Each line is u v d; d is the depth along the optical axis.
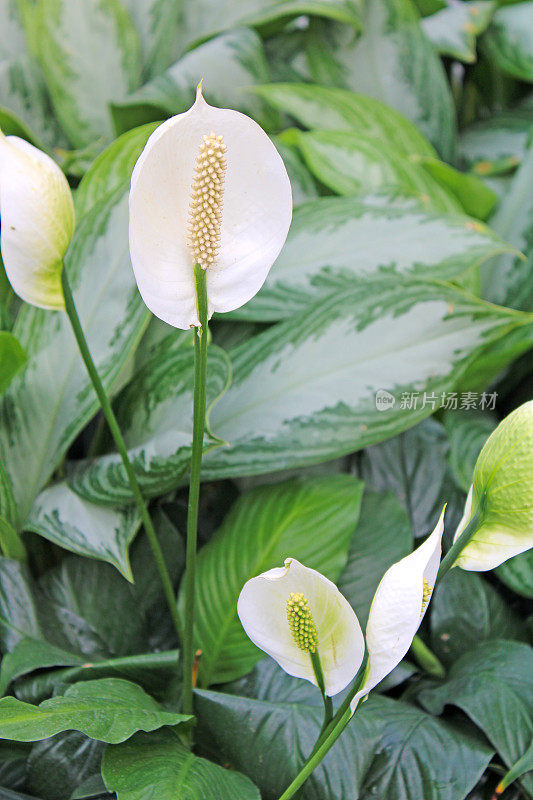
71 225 1.02
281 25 1.76
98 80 1.59
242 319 1.29
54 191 1.01
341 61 1.74
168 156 0.96
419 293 1.22
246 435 1.20
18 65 1.63
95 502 1.19
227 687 1.19
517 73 1.80
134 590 1.23
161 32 1.68
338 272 1.28
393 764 1.13
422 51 1.73
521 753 1.13
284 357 1.23
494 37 1.87
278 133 1.67
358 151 1.50
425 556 0.95
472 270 1.46
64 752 1.12
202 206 0.96
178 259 0.98
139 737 1.10
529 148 1.63
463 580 1.24
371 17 1.71
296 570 0.99
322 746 1.02
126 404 1.24
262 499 1.24
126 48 1.59
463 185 1.55
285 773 1.11
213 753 1.17
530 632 1.26
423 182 1.51
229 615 1.20
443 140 1.75
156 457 1.17
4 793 1.12
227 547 1.23
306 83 1.74
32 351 1.24
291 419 1.20
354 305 1.24
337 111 1.59
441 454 1.33
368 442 1.20
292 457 1.19
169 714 1.08
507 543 1.00
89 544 1.17
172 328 1.29
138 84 1.64
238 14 1.74
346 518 1.22
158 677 1.18
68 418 1.22
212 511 1.32
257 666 1.19
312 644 0.99
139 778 1.06
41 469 1.22
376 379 1.21
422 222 1.31
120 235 1.24
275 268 1.31
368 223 1.33
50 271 1.03
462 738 1.15
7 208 1.00
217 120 0.97
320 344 1.23
